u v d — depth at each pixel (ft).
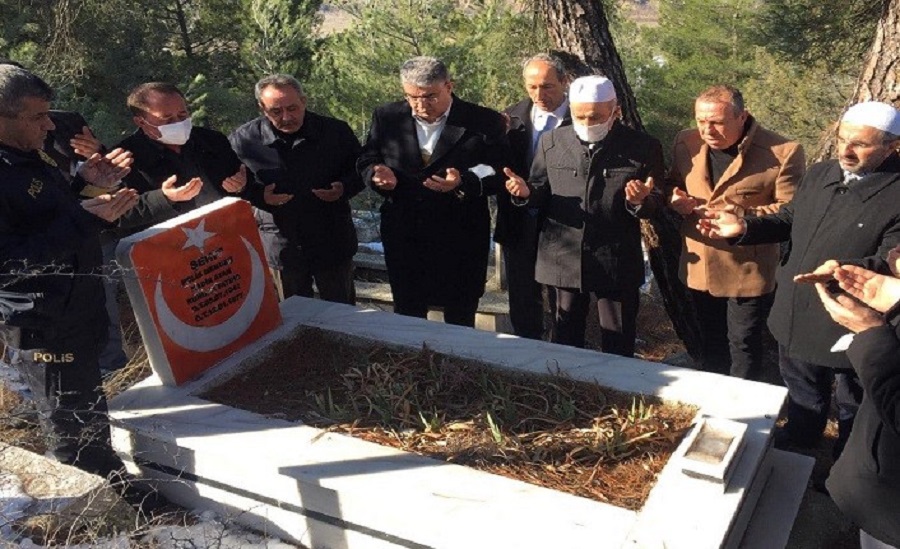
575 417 10.15
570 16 15.76
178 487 10.07
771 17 33.65
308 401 10.72
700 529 7.95
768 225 11.37
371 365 11.39
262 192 13.51
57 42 32.63
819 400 11.62
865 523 8.07
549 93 14.24
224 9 46.78
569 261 13.05
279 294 14.94
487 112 13.85
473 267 14.33
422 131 13.67
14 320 8.68
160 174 12.69
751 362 13.14
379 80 32.24
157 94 12.14
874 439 7.84
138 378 12.61
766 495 10.12
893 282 7.94
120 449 10.39
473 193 13.11
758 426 9.61
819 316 10.59
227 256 11.51
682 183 12.93
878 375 7.34
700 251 12.95
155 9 41.14
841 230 10.15
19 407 10.66
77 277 9.03
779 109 47.29
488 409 10.34
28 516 8.48
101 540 8.75
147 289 10.45
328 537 9.16
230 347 11.67
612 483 8.91
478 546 8.11
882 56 13.32
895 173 9.87
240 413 10.31
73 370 9.31
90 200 8.98
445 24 33.65
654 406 10.29
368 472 8.95
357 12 35.22
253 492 9.46
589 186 12.67
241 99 40.29
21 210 8.45
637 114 16.53
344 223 14.85
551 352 11.48
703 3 57.00
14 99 8.25
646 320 20.86
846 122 9.78
